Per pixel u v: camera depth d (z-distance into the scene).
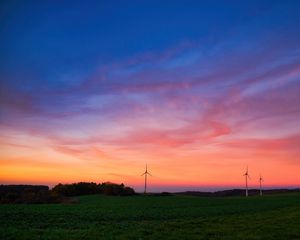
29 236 32.69
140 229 39.53
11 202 99.38
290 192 193.25
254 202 105.25
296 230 40.28
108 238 33.12
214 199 123.56
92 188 158.75
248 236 35.84
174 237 34.22
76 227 41.84
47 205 85.12
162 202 104.50
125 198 127.00
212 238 34.41
